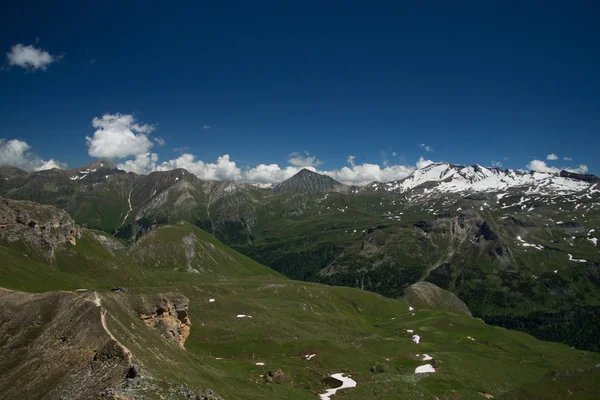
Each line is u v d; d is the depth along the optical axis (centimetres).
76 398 5403
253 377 10406
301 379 11400
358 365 13288
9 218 18312
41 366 6253
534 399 11575
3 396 5891
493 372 15412
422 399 10944
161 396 5634
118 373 5791
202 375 7769
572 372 13150
